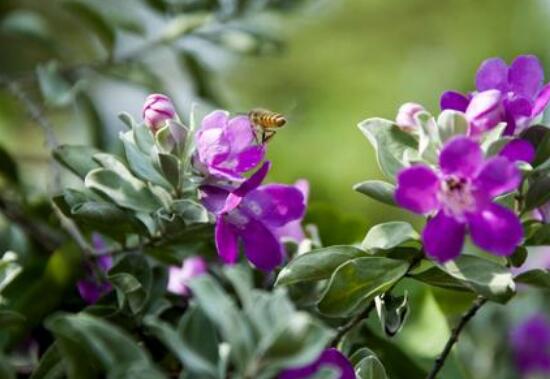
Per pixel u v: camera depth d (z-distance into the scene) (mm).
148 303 584
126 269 580
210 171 561
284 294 509
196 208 564
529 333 706
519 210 562
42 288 599
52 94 698
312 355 502
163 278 588
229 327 503
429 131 550
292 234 607
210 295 504
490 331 706
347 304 553
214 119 563
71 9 730
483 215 533
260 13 750
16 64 964
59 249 609
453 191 535
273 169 993
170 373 570
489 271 547
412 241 557
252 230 562
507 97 560
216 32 744
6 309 590
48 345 601
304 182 609
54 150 586
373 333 602
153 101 566
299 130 1028
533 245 562
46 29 758
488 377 702
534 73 566
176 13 742
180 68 752
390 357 604
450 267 548
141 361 511
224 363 513
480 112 546
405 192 534
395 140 561
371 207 988
